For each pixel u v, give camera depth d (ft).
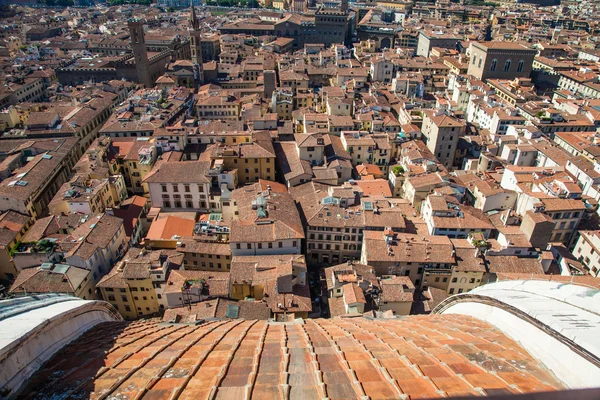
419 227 420.36
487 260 379.14
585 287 172.86
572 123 637.30
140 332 185.06
